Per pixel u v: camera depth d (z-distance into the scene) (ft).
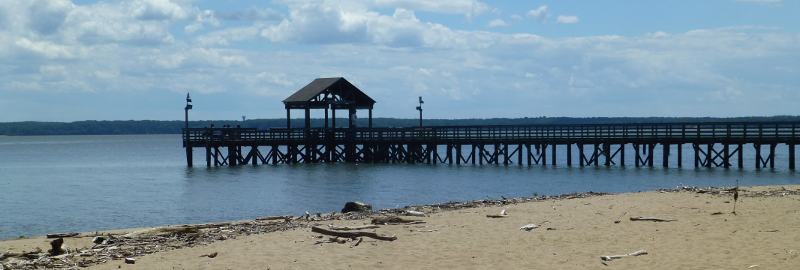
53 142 615.16
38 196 120.26
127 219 91.66
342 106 199.00
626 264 43.96
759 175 140.46
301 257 48.57
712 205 67.87
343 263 46.39
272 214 94.43
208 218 91.71
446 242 53.01
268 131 187.83
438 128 184.03
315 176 150.61
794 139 149.69
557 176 144.36
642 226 57.57
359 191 120.67
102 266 47.11
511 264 45.14
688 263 43.45
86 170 188.85
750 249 46.83
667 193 81.20
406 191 120.06
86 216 94.84
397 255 48.65
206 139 180.34
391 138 190.19
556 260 45.83
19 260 48.62
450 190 120.98
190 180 146.00
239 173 161.27
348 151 197.26
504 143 177.27
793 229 53.26
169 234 59.47
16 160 254.68
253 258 48.62
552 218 63.67
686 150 274.98
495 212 68.80
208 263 47.34
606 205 71.15
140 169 187.83
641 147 296.92
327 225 62.95
